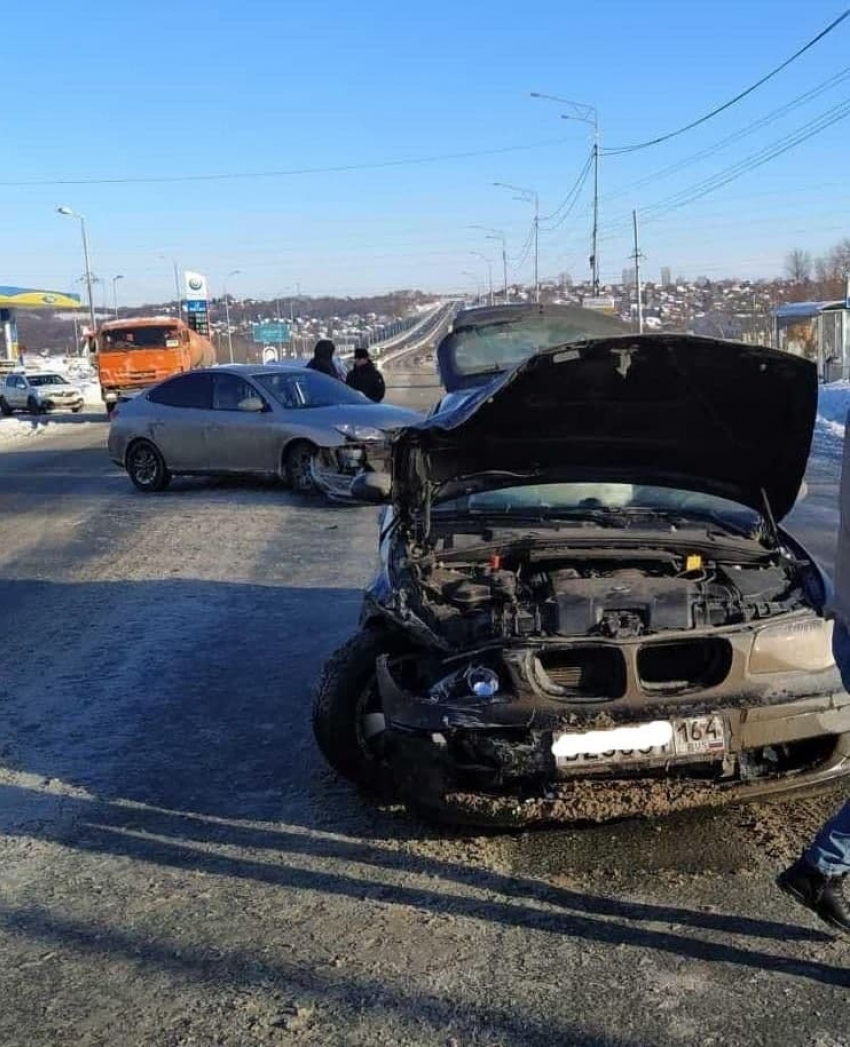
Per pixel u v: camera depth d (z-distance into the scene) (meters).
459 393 7.27
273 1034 3.12
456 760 4.07
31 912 3.87
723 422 4.88
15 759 5.28
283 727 5.54
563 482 5.40
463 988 3.31
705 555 4.78
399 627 4.40
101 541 11.05
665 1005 3.19
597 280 42.41
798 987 3.26
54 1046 3.11
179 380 14.50
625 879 3.94
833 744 4.09
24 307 73.06
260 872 4.09
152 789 4.88
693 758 3.91
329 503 12.75
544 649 4.00
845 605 3.40
